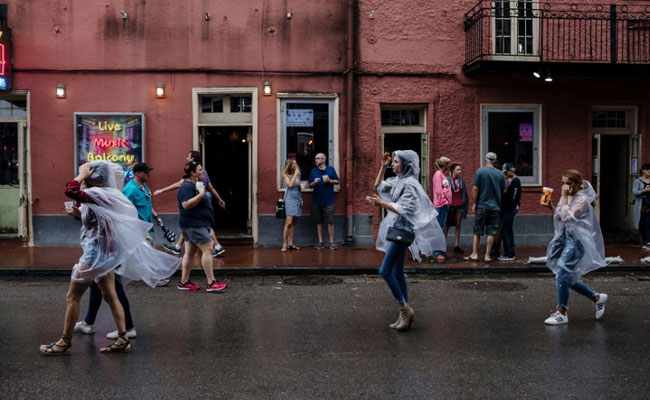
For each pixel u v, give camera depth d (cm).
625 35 1373
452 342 627
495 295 868
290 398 469
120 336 582
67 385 495
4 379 509
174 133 1300
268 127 1315
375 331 669
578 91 1371
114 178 588
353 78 1325
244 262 1093
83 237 577
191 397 470
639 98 1384
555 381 508
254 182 1315
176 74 1298
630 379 513
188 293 873
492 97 1354
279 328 680
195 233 870
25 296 844
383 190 717
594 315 746
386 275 667
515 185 1138
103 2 1284
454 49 1348
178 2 1294
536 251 1261
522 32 1360
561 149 1373
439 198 1155
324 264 1073
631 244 1353
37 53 1278
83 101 1288
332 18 1323
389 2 1334
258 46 1309
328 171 1266
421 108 1369
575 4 1337
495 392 483
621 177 1451
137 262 603
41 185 1284
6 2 1273
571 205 708
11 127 1321
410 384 501
